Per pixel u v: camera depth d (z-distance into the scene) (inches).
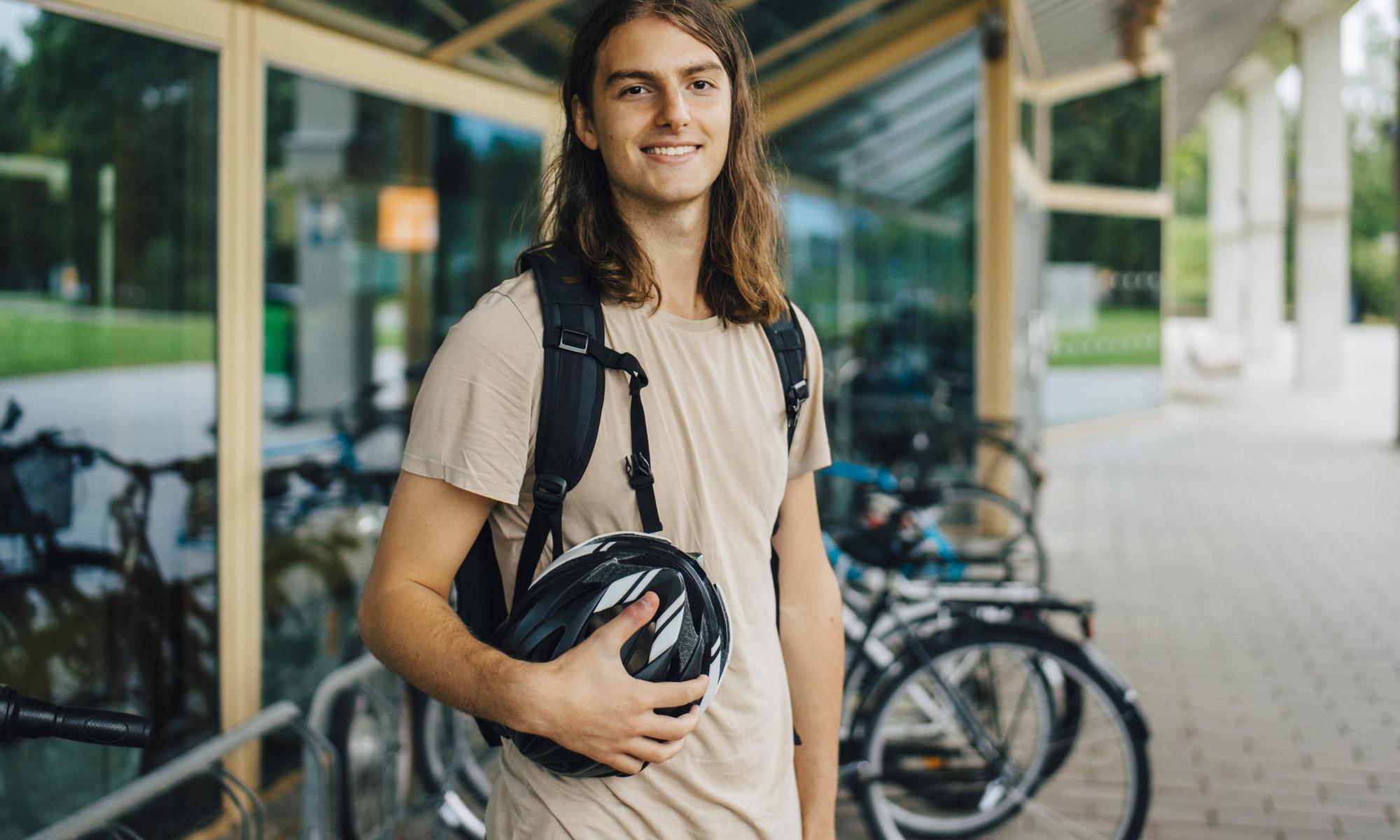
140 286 135.9
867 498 190.5
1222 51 671.8
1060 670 125.7
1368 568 278.4
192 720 134.7
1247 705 182.9
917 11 283.9
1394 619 234.1
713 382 55.6
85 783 123.5
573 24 175.9
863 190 307.3
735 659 55.3
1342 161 772.0
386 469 184.2
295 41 143.8
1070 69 478.3
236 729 97.0
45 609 125.3
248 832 93.7
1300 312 793.6
